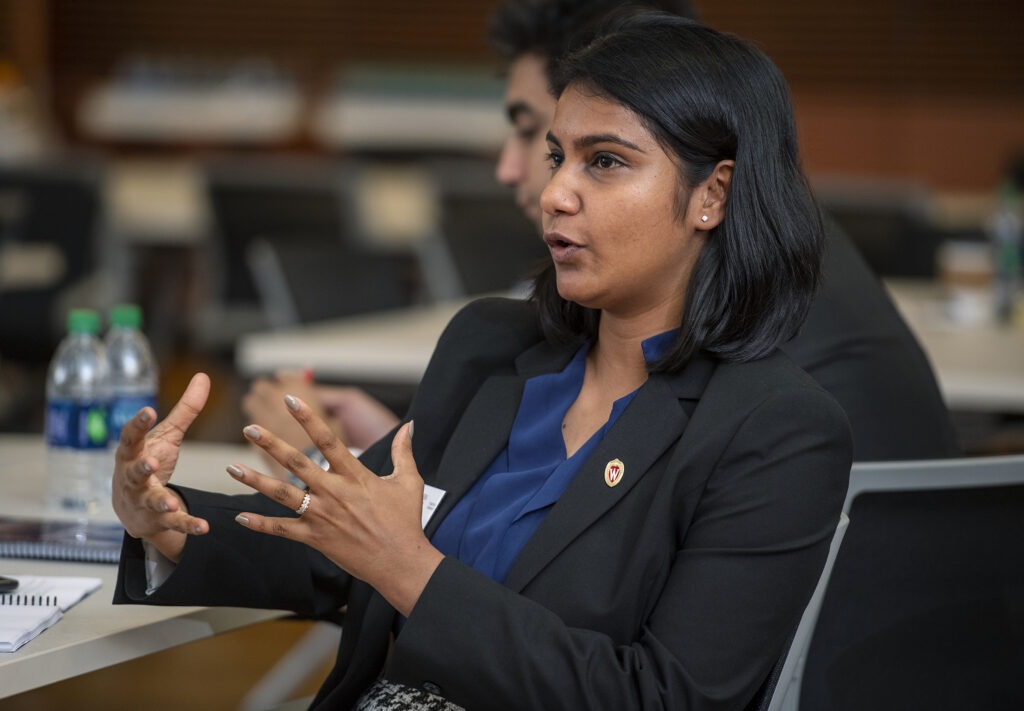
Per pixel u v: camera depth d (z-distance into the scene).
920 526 4.52
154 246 21.94
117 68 29.47
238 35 29.59
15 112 25.05
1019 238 14.26
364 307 13.00
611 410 4.63
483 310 5.31
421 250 18.38
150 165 25.52
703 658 4.00
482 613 4.04
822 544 4.17
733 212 4.38
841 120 27.94
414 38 29.50
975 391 9.11
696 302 4.42
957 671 4.70
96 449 6.29
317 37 29.52
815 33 28.23
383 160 24.69
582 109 4.39
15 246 18.12
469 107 27.70
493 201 18.06
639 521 4.32
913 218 16.55
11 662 4.19
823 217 4.53
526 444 4.74
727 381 4.38
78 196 18.27
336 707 4.80
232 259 18.45
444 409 5.14
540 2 6.91
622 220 4.34
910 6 27.88
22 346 17.66
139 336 6.91
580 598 4.24
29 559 5.34
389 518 4.02
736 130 4.35
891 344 5.89
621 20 4.85
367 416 7.36
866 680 4.64
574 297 4.48
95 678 9.26
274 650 10.06
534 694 3.98
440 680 4.06
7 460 7.38
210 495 4.78
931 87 27.98
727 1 28.52
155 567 4.64
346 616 4.89
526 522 4.51
